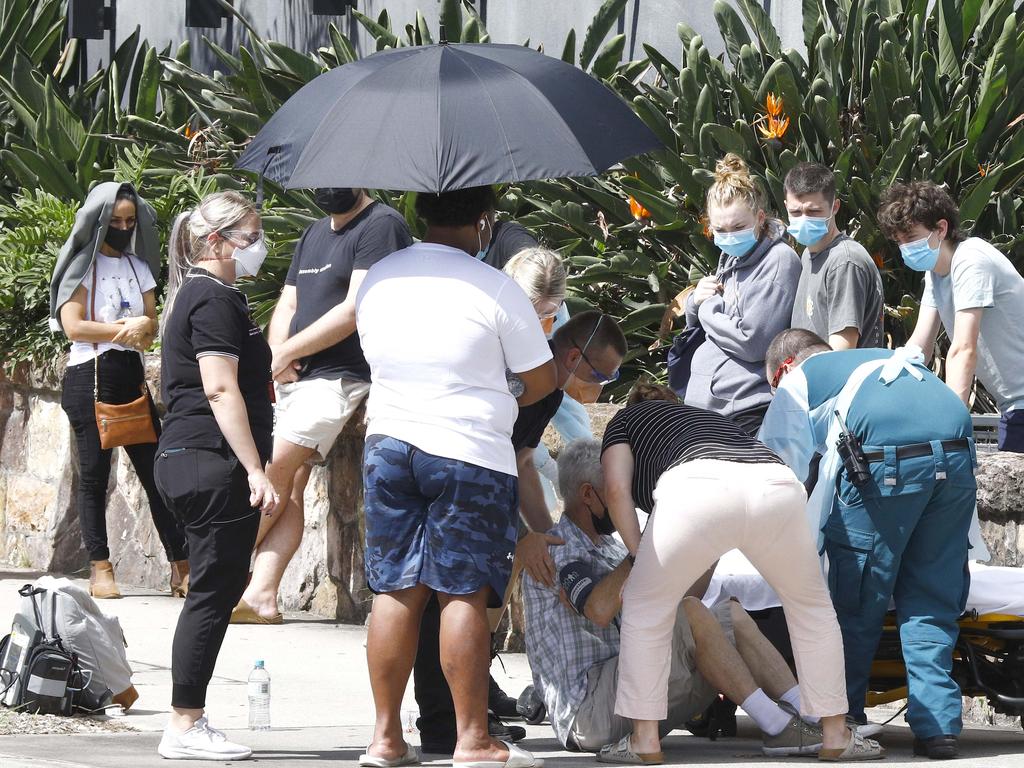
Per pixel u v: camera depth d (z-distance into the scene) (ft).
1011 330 63.21
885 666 60.29
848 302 64.34
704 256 99.96
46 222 115.96
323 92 52.16
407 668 49.26
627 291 105.81
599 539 57.52
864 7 110.22
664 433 52.54
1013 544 66.80
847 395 55.21
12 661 61.57
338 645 78.89
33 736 56.39
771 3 127.34
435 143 47.52
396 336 47.98
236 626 83.30
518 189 108.78
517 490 48.91
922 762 51.83
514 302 47.98
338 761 51.49
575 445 57.41
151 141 129.70
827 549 56.24
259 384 53.36
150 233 89.10
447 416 47.39
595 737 54.49
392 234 74.43
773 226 68.80
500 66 50.01
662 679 51.70
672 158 98.32
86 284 87.40
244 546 52.08
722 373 68.64
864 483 54.13
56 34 155.02
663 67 114.42
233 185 118.01
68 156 131.23
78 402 88.58
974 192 93.66
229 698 65.82
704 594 59.21
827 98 101.50
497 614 56.44
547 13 142.72
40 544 106.22
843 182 97.09
